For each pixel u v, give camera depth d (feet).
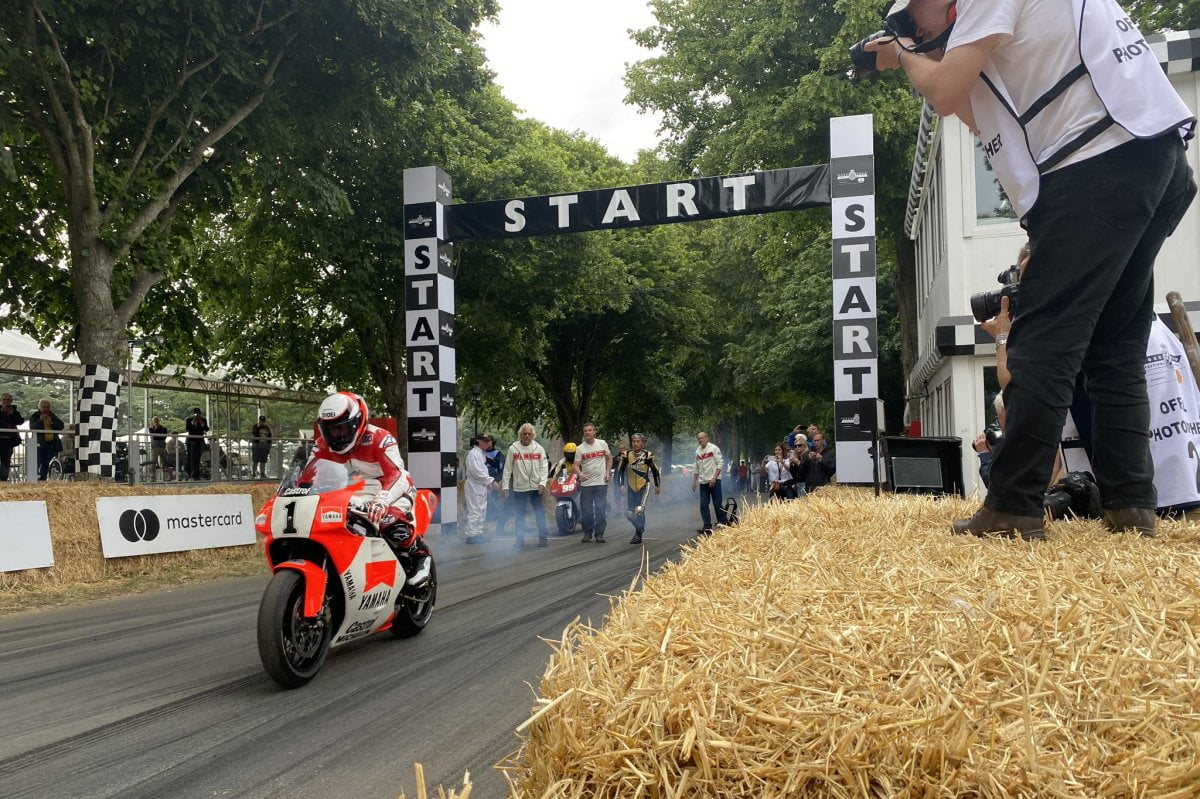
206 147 42.91
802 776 3.61
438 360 49.49
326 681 15.25
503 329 77.30
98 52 39.81
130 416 47.14
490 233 49.62
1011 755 3.61
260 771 10.59
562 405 118.93
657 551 38.58
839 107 61.41
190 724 12.75
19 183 43.42
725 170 72.33
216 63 42.22
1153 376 12.28
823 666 4.38
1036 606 5.16
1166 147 7.92
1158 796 3.30
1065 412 8.21
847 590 5.83
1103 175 7.93
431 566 19.89
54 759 11.32
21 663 17.94
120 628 22.13
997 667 4.35
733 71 68.90
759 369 109.09
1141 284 8.86
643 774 3.71
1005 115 8.48
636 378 123.75
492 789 9.67
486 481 48.78
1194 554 6.89
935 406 57.36
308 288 69.87
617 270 90.74
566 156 103.35
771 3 69.21
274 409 79.66
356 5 41.63
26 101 38.58
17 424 44.14
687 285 116.67
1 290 48.29
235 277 65.26
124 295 43.52
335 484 16.12
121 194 40.27
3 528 29.53
